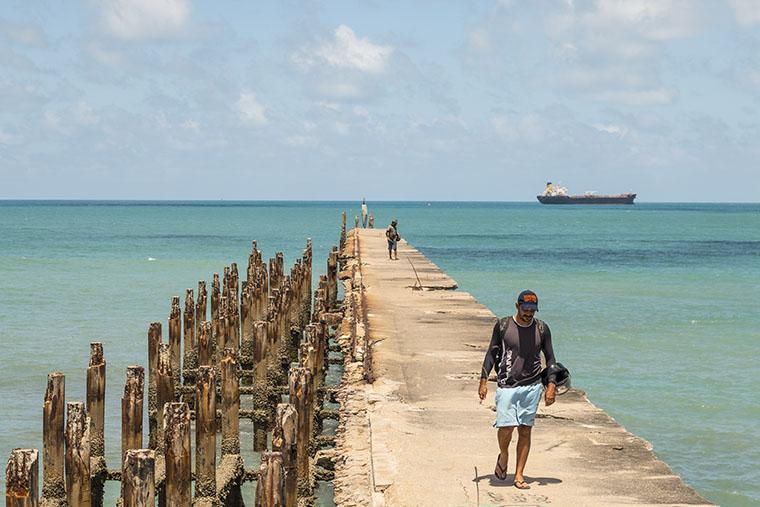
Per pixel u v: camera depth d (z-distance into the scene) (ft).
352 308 87.81
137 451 31.99
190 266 215.51
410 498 33.12
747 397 82.48
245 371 82.48
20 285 169.37
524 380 34.24
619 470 36.40
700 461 64.64
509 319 34.71
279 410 35.14
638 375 91.81
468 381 53.06
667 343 111.34
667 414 76.54
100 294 156.15
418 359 59.31
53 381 41.55
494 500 32.78
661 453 66.33
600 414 45.21
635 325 126.52
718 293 169.99
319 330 63.67
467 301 89.86
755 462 64.44
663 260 256.93
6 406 74.69
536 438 40.98
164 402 56.75
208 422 44.39
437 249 298.97
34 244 300.81
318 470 48.44
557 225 536.83
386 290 99.04
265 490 28.99
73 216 643.04
